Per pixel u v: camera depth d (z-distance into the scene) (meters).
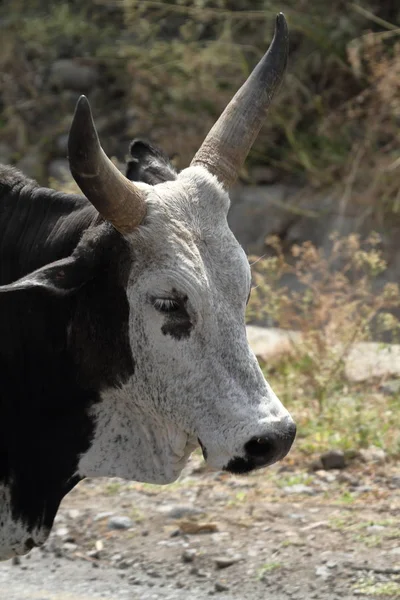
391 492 22.17
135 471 15.79
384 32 39.78
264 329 30.88
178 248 14.77
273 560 19.16
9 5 49.50
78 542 20.56
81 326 15.21
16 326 15.14
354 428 24.94
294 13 40.34
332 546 19.59
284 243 38.59
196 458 24.39
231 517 21.09
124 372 15.20
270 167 40.75
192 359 14.77
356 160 37.53
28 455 15.70
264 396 14.73
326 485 22.69
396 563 18.80
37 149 44.09
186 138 40.75
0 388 15.49
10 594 18.42
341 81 40.38
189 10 41.12
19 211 16.28
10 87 46.31
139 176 15.89
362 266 33.16
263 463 14.61
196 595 18.23
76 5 48.38
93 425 15.70
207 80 41.03
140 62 42.44
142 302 14.85
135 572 19.28
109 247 14.96
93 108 44.62
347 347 27.14
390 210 37.47
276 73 15.95
